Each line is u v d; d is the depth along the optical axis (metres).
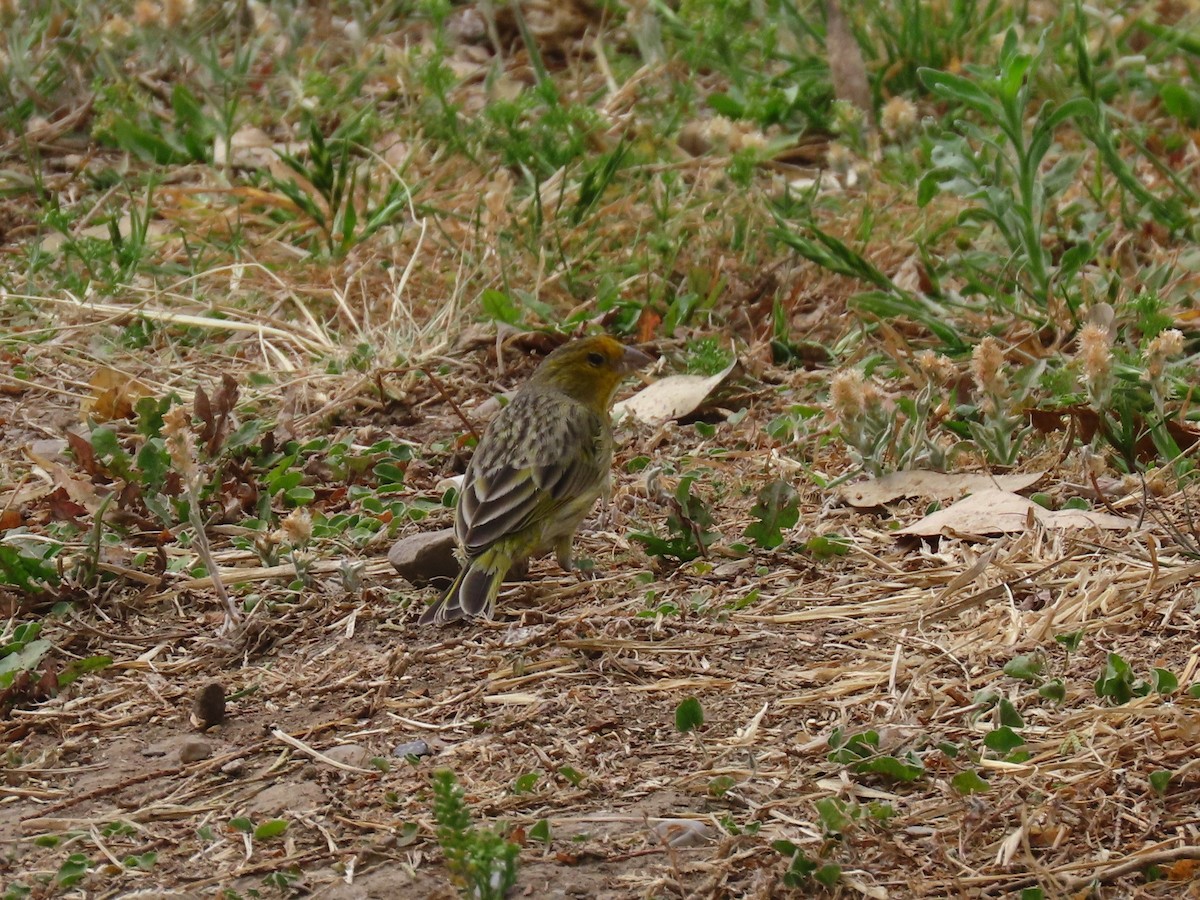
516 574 10.42
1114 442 11.17
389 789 8.05
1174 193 15.54
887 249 14.96
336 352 13.87
